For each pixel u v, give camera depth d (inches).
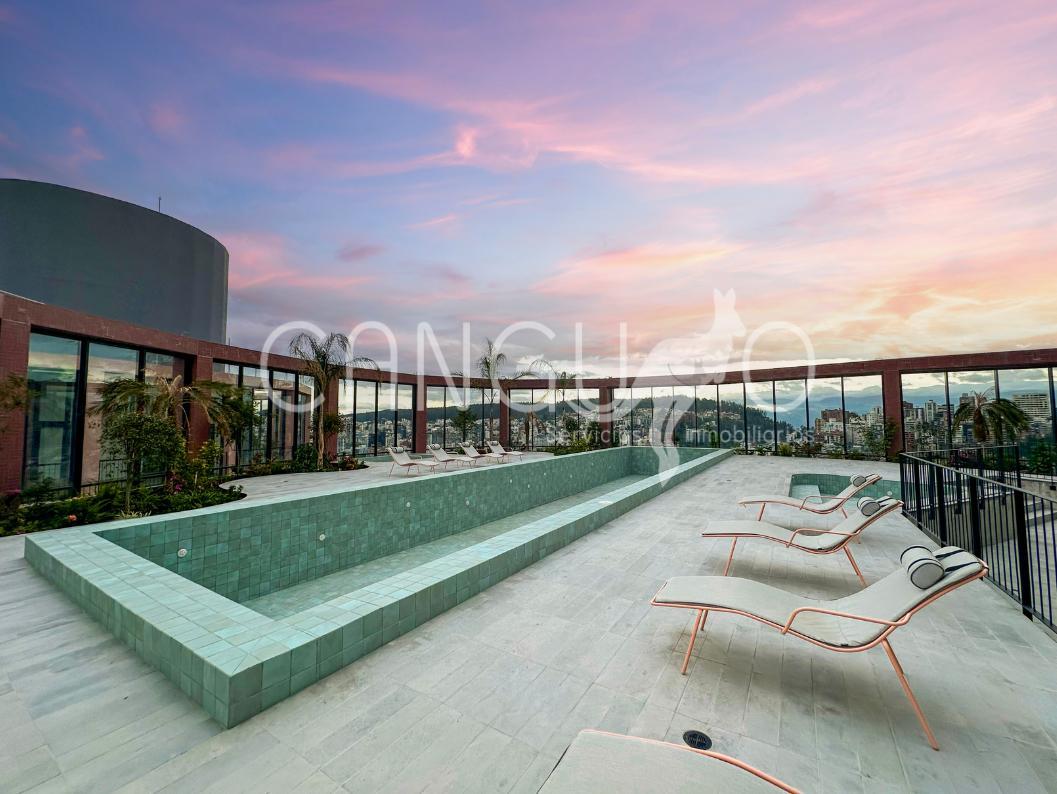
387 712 76.6
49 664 91.4
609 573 147.9
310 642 84.2
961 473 168.7
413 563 237.3
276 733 71.1
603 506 217.3
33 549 152.6
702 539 189.9
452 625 109.9
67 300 538.3
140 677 86.9
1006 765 65.4
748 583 101.3
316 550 215.5
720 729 73.2
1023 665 93.4
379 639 98.8
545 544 165.9
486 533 298.0
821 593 134.7
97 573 119.3
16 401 258.4
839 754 67.8
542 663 92.9
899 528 216.8
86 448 327.9
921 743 70.1
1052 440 487.8
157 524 164.9
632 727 73.4
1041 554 228.4
